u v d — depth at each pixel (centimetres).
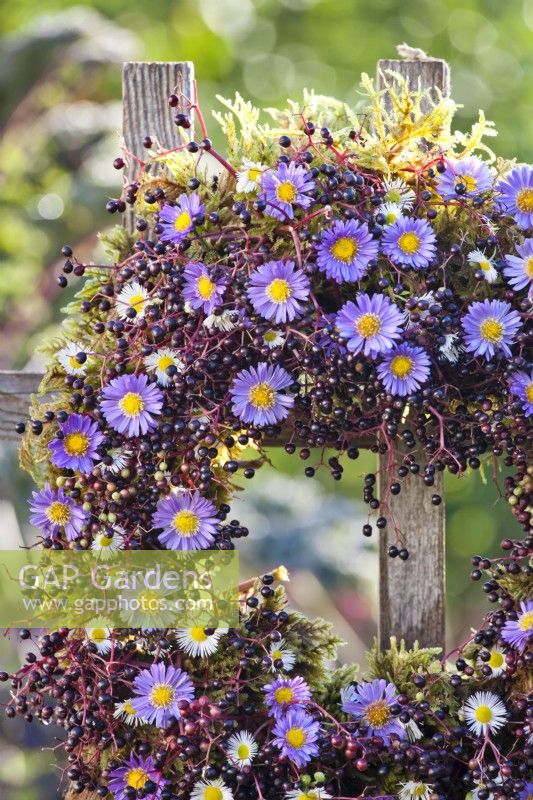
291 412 149
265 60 477
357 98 446
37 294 276
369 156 147
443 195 147
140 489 147
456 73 461
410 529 155
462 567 450
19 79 275
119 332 147
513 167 149
